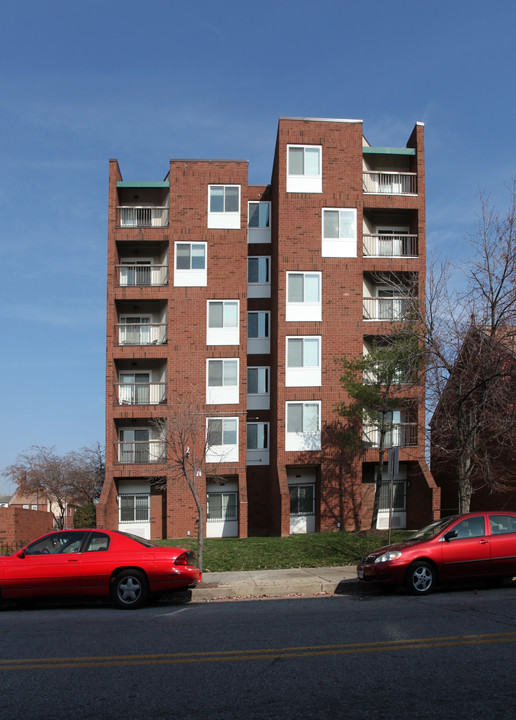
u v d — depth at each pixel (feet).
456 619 32.83
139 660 26.03
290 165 100.12
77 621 35.94
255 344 106.73
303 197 99.50
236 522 100.27
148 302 104.99
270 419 104.58
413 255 103.24
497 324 58.29
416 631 30.09
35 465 154.92
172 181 101.96
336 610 36.78
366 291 102.17
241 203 101.91
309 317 98.17
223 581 48.37
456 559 42.27
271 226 109.60
